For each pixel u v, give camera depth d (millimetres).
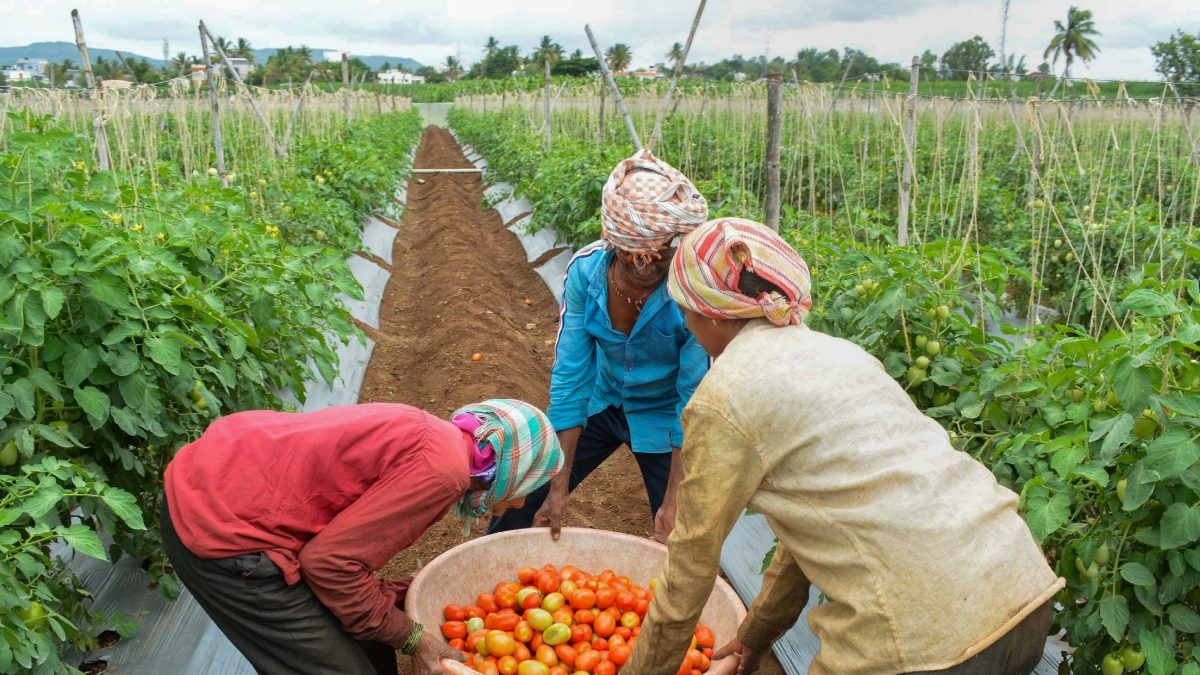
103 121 5242
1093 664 2723
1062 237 7480
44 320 2975
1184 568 2529
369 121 23484
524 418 2613
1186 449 2443
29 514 2539
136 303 3215
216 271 4340
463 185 20484
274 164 9469
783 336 2012
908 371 3648
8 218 3092
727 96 16656
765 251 1995
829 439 1911
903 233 6195
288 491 2365
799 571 2471
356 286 5332
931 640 1877
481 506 2654
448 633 2834
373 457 2383
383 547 2404
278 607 2416
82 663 3109
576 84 24844
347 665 2559
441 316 8367
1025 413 3242
